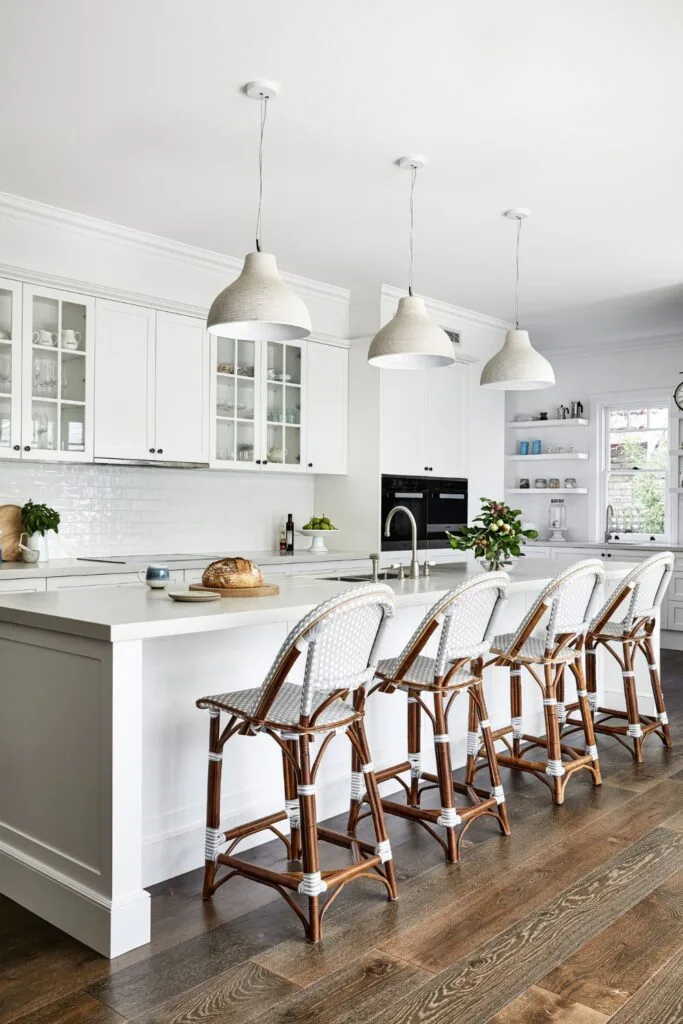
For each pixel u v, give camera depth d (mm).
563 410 8133
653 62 3012
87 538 5160
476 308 6723
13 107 3367
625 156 3832
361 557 5992
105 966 2209
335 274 5770
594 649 4297
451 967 2203
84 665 2369
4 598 2955
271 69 3070
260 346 5637
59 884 2410
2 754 2670
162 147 3748
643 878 2746
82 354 4699
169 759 2734
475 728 3502
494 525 4090
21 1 2648
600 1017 1992
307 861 2346
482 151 3779
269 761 3070
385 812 3121
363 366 6195
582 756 3795
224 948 2299
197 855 2816
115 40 2879
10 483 4809
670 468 7699
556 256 5348
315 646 2301
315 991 2094
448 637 2855
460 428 6836
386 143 3693
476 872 2787
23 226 4480
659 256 5355
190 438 5227
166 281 5164
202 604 2771
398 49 2932
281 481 6293
